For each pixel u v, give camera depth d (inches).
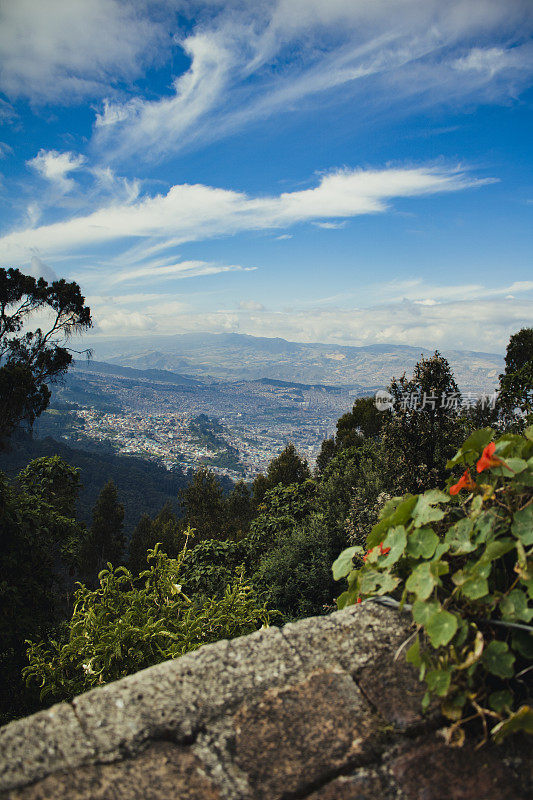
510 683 36.8
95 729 33.8
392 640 41.6
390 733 33.4
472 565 42.4
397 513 47.5
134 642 101.0
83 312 608.7
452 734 33.1
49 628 258.1
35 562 277.7
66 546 331.3
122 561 949.8
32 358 563.8
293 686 37.4
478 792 29.8
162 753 32.4
